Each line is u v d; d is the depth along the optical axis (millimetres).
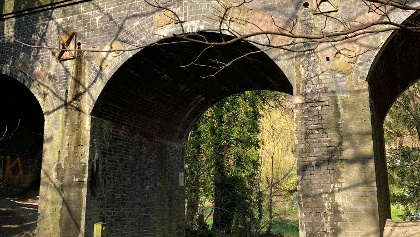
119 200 11500
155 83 11969
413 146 18234
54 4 11445
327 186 8398
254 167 20750
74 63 11008
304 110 8875
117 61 10539
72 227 10141
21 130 16844
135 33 10531
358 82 8625
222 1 9859
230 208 20078
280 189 25312
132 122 12375
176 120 14469
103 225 9039
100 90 10578
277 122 26672
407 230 8633
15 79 11594
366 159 8266
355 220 8086
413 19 8445
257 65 11633
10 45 11820
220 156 20156
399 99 18094
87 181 10305
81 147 10516
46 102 11102
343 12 8961
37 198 17469
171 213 14164
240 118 20484
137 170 12500
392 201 17891
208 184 19891
